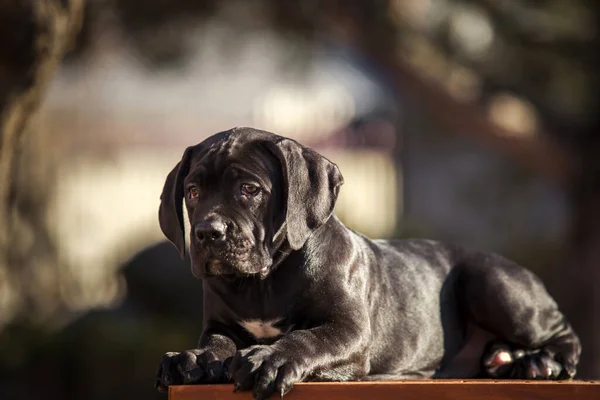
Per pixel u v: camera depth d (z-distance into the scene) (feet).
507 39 46.16
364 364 19.99
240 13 48.52
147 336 47.14
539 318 22.82
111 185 79.87
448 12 46.62
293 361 18.31
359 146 77.41
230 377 18.69
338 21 46.52
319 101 82.99
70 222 68.44
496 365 22.70
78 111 79.92
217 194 19.40
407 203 65.46
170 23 48.06
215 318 21.16
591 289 46.32
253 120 93.45
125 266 54.29
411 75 46.93
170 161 91.15
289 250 19.99
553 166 47.19
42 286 51.70
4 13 28.53
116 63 70.59
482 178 61.67
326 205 19.69
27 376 44.91
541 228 58.90
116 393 45.32
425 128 63.05
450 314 23.22
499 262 23.59
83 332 46.93
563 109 47.39
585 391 18.60
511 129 46.24
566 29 45.09
